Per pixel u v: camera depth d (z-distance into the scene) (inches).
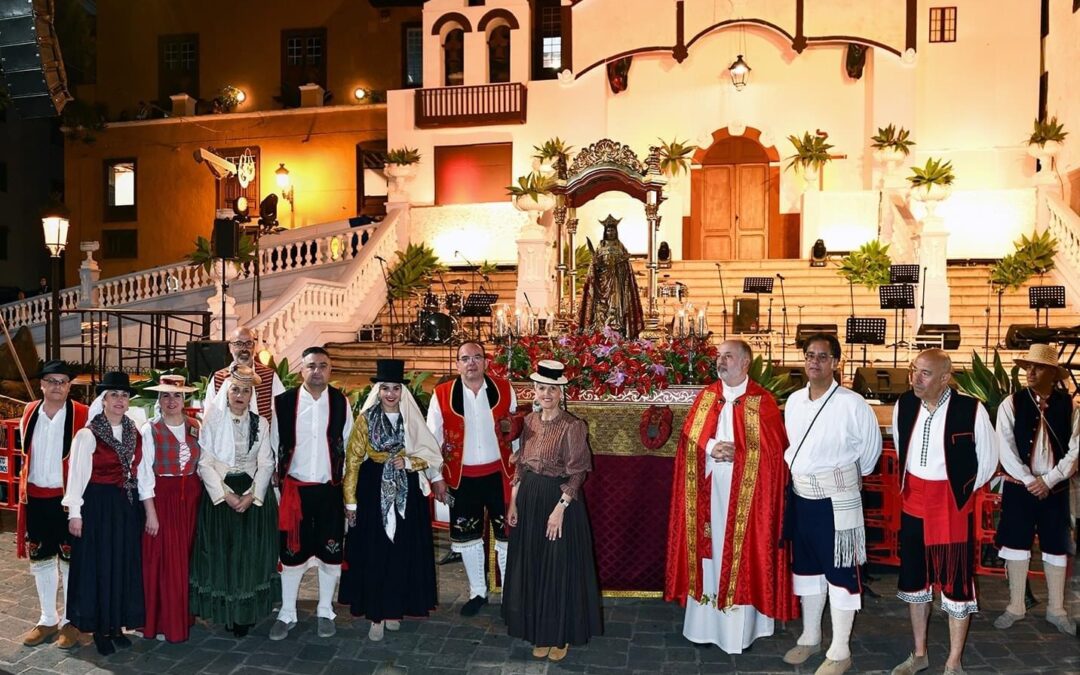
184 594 200.4
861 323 498.9
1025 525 208.1
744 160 801.6
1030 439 202.7
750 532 191.3
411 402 206.7
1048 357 203.6
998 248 725.9
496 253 805.2
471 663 192.2
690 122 803.4
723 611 194.4
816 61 780.0
